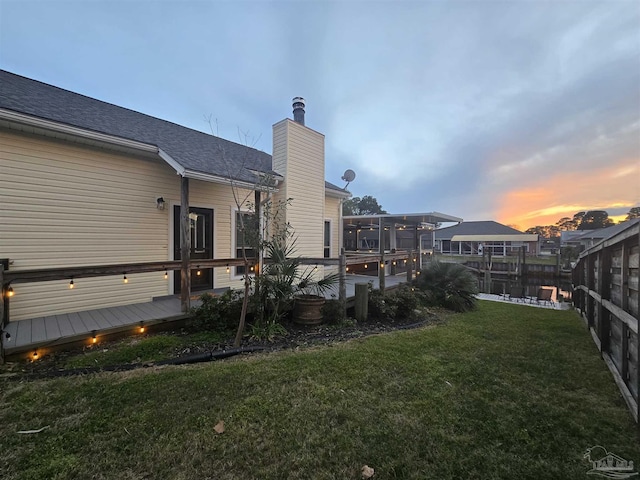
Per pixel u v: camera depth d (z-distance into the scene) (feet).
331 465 6.15
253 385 9.41
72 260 16.33
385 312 19.88
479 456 6.47
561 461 6.38
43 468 5.87
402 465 6.18
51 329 12.92
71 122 15.46
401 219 36.29
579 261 23.52
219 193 22.89
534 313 24.50
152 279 19.57
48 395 8.45
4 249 14.33
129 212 18.49
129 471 5.85
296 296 17.76
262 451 6.48
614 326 12.05
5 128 14.33
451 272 27.20
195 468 5.97
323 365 11.14
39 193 15.30
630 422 7.89
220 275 22.95
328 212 35.14
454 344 14.51
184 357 11.70
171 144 20.22
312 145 28.99
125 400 8.29
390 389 9.43
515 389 9.71
